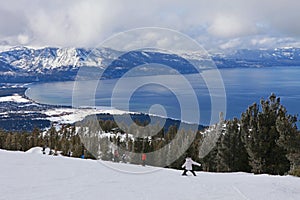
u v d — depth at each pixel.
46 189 10.07
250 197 10.09
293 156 18.48
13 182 11.00
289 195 10.78
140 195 9.74
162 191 10.47
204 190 10.88
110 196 9.44
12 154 20.42
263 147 21.41
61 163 16.77
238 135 26.48
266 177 15.78
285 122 18.42
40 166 15.30
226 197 9.91
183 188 11.15
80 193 9.66
